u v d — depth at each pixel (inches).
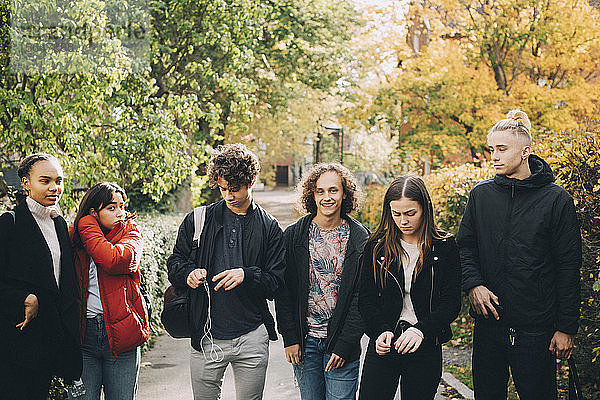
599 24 534.0
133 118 383.6
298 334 166.2
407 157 615.5
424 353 155.6
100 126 382.9
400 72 625.0
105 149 368.5
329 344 163.6
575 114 554.3
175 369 283.7
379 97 636.1
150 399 243.1
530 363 164.6
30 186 157.9
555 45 548.1
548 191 165.5
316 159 1438.2
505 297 167.3
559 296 163.3
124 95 382.0
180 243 166.6
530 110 542.3
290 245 167.6
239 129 686.5
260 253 165.2
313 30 748.6
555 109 534.6
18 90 325.4
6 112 322.0
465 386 251.6
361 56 805.9
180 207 608.4
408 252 157.6
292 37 709.9
